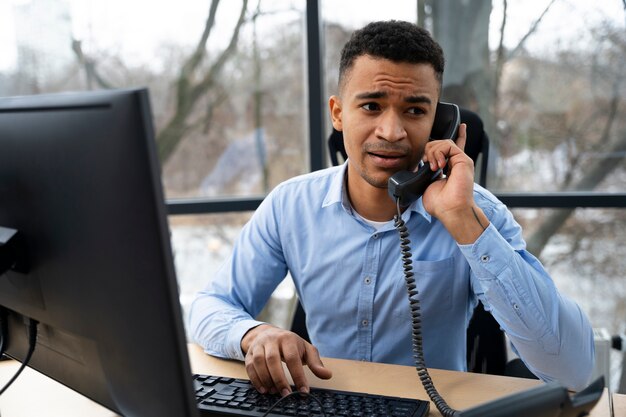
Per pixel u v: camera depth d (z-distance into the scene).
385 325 1.53
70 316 0.86
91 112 0.75
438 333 1.53
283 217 1.62
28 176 0.84
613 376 2.77
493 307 1.29
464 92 2.82
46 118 0.80
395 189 1.33
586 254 2.89
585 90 2.75
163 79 2.78
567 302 1.33
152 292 0.75
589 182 2.80
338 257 1.55
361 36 1.34
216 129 2.86
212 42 2.79
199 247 2.99
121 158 0.73
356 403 1.08
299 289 1.63
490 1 2.76
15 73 2.61
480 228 1.26
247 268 1.61
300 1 2.81
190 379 0.77
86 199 0.78
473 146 1.70
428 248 1.51
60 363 0.94
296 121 2.90
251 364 1.15
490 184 2.86
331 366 1.30
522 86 2.78
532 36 2.75
